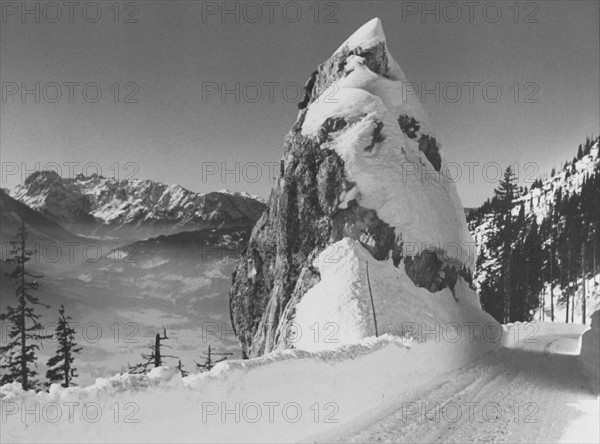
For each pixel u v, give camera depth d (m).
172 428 8.70
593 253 86.75
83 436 7.62
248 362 10.73
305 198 28.66
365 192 27.22
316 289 25.34
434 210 29.41
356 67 32.06
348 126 28.81
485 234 109.00
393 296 25.06
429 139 31.98
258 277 34.06
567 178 149.25
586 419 13.69
